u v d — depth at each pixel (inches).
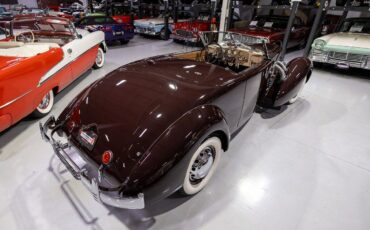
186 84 68.9
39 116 109.6
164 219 62.7
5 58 91.3
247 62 109.2
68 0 501.4
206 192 71.6
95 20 275.0
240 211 65.8
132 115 59.1
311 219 64.2
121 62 217.6
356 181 78.5
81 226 60.3
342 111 130.0
